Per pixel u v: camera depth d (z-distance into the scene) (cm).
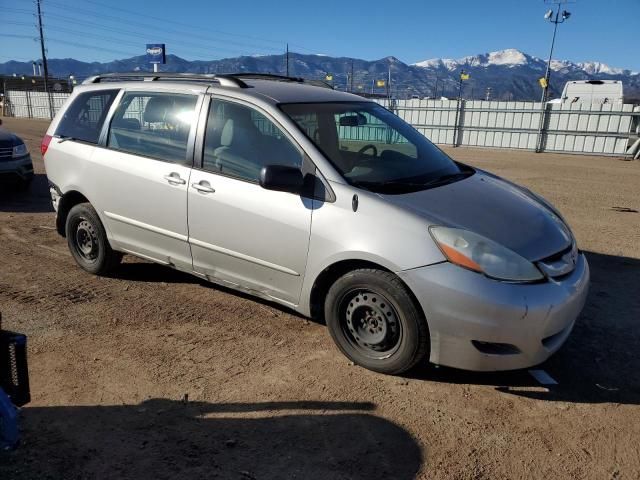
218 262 409
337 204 344
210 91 416
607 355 379
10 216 735
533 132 1992
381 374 346
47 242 616
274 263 375
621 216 825
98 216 485
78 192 495
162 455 266
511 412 311
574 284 333
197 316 426
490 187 402
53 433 281
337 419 299
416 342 325
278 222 365
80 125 503
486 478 258
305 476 255
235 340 389
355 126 420
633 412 314
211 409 305
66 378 334
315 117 395
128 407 305
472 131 2128
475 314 304
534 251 324
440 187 376
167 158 429
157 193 430
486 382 341
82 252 513
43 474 250
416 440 284
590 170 1446
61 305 441
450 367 339
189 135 418
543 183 1177
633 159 1789
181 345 380
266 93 405
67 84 4934
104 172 465
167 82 447
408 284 317
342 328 358
